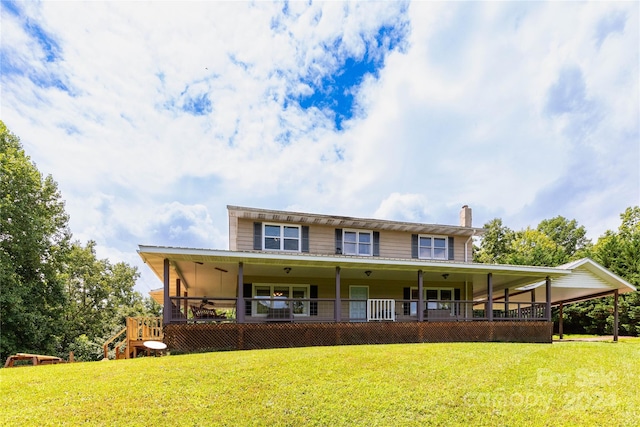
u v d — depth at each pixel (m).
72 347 23.31
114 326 28.61
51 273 19.00
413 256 16.58
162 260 11.55
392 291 16.11
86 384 5.84
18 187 17.50
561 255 29.23
